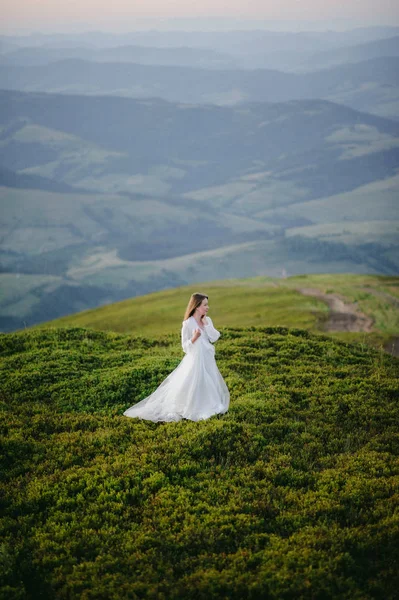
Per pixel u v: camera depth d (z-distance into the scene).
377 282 85.25
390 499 10.29
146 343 23.83
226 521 9.74
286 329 26.41
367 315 58.19
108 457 12.16
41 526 9.86
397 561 8.70
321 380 17.59
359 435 13.52
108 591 8.21
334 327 53.12
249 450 12.33
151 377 17.34
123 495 10.54
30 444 12.87
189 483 11.03
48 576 8.70
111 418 14.56
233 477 11.27
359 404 15.45
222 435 12.85
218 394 14.21
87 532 9.55
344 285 81.00
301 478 11.20
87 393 16.36
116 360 20.14
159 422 14.20
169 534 9.46
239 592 8.14
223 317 64.31
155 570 8.70
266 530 9.63
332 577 8.32
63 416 14.77
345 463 11.92
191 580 8.38
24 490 10.95
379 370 19.41
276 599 8.00
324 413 14.84
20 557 9.14
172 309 72.44
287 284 84.62
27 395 16.48
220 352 21.12
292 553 8.84
